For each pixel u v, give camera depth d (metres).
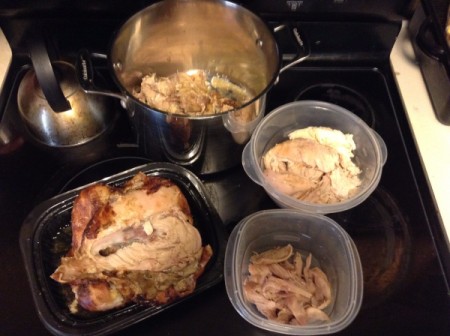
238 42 0.80
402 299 0.64
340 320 0.60
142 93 0.79
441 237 0.69
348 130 0.79
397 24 0.84
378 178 0.71
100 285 0.61
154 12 0.73
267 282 0.63
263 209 0.74
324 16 0.83
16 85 0.84
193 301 0.64
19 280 0.65
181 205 0.66
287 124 0.81
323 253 0.71
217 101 0.81
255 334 0.62
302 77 0.88
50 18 0.81
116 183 0.71
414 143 0.78
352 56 0.91
